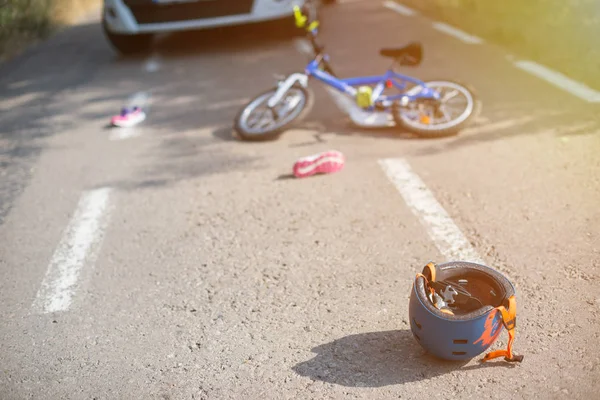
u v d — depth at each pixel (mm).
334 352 2869
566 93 4895
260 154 4414
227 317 3088
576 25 5863
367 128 4629
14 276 3482
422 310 2686
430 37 6812
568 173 3865
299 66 6141
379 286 3168
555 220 3486
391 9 8594
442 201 3717
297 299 3143
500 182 3840
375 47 6586
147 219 3822
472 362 2770
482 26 6812
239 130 4598
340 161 4098
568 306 2973
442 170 4008
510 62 5691
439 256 3312
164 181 4203
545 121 4484
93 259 3537
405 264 3281
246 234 3604
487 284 2770
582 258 3223
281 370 2818
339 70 5867
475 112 4387
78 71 6871
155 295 3252
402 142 4387
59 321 3170
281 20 7062
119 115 5332
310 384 2750
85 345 3029
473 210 3621
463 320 2604
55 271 3479
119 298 3260
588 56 5367
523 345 2818
